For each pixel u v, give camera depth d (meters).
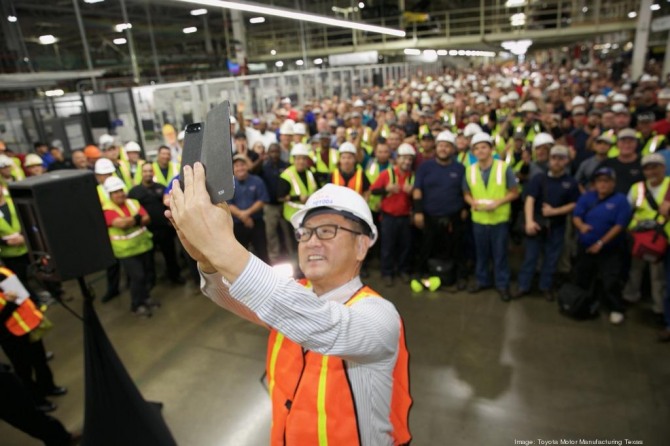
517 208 5.02
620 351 3.23
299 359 1.09
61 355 3.67
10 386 2.34
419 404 2.84
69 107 6.96
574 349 3.29
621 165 3.99
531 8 16.00
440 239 4.35
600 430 2.55
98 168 4.48
